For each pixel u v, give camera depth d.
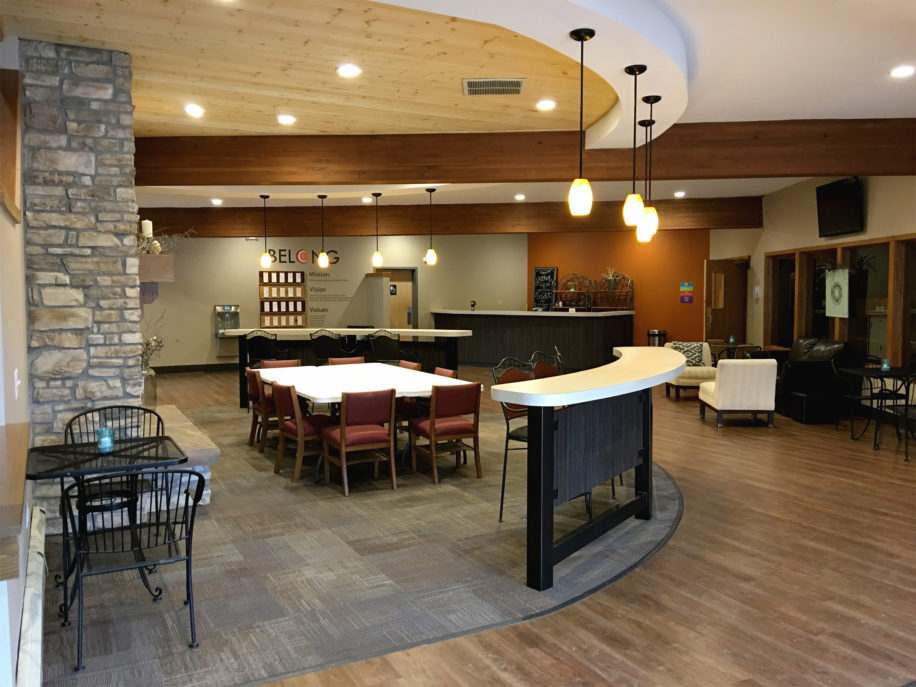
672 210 10.63
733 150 6.14
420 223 11.20
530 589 3.39
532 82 4.95
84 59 4.27
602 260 13.09
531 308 13.66
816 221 9.00
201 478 2.90
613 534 4.15
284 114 5.78
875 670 2.64
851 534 4.13
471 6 3.08
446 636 2.92
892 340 7.58
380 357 9.80
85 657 2.76
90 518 4.18
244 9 3.64
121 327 4.43
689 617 3.09
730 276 11.10
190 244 12.65
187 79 4.86
